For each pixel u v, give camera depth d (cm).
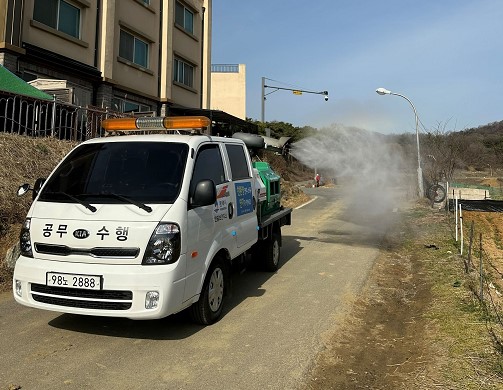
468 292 637
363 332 517
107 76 1745
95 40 1712
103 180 482
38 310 547
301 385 381
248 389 370
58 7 1544
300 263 859
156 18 2114
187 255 441
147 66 2067
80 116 1234
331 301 618
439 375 395
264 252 764
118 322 512
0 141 938
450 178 2252
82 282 414
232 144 624
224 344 458
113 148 518
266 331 498
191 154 495
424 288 700
